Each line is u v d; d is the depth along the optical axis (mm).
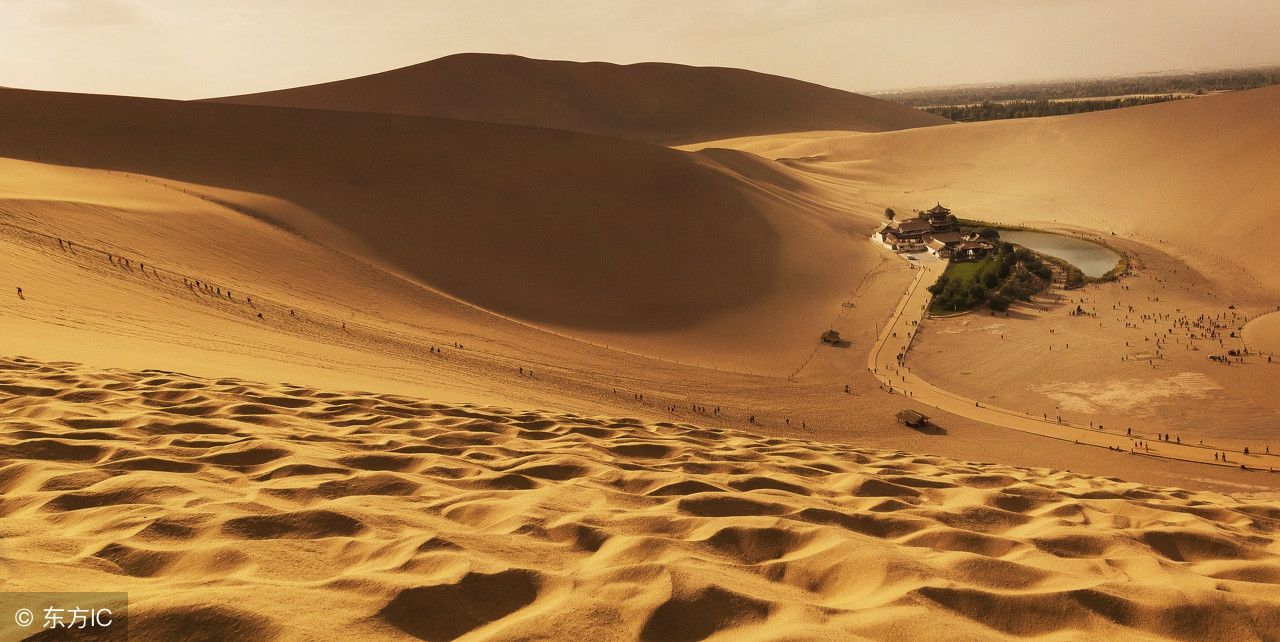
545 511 6012
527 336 49406
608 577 4445
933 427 45750
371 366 26672
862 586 4832
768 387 49781
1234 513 9258
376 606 3863
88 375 12516
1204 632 4477
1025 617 4492
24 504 5508
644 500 6844
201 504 5504
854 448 14961
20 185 48438
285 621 3578
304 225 60906
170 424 8953
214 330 27625
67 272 30156
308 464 7266
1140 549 6281
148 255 39656
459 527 5633
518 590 4352
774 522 5895
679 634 3965
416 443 9344
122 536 4750
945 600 4535
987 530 7160
